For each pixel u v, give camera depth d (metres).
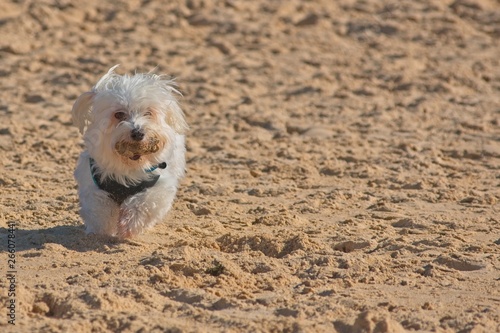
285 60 26.31
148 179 11.27
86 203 11.36
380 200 14.03
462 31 29.66
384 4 32.44
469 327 8.23
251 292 9.44
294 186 15.02
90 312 8.55
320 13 31.23
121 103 10.83
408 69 25.48
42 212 12.88
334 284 9.63
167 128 11.18
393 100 22.58
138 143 10.64
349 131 19.55
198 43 27.84
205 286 9.63
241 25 29.52
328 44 28.14
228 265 10.02
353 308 8.84
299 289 9.47
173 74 24.16
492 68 25.72
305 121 20.42
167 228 12.23
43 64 24.97
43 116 20.44
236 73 24.78
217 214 13.12
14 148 17.45
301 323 8.16
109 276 9.84
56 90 22.59
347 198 14.15
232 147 18.03
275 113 21.05
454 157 17.39
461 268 10.31
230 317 8.43
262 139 18.77
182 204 13.51
